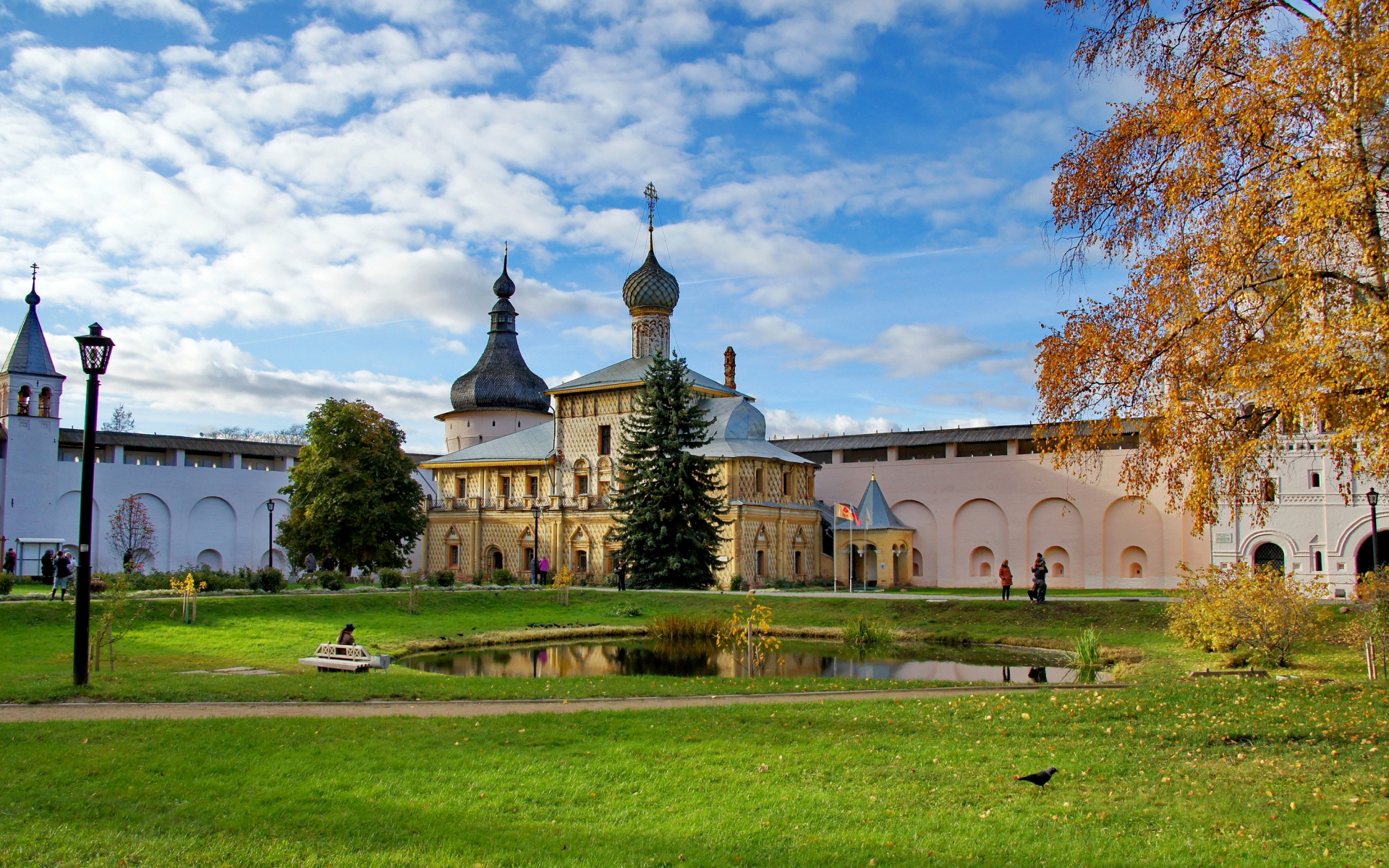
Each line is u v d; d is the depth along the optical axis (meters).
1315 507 56.56
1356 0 17.36
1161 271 19.48
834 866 10.97
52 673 25.66
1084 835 12.03
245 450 79.81
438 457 84.44
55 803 12.99
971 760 15.71
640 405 61.22
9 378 67.31
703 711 19.89
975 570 74.06
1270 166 18.30
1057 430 21.92
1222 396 19.33
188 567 66.94
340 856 11.11
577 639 45.41
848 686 25.28
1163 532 65.44
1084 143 21.08
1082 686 24.86
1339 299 17.94
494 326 95.69
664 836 11.91
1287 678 23.77
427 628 44.47
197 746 16.11
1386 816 12.55
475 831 12.03
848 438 81.00
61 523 69.44
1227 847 11.53
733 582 61.69
